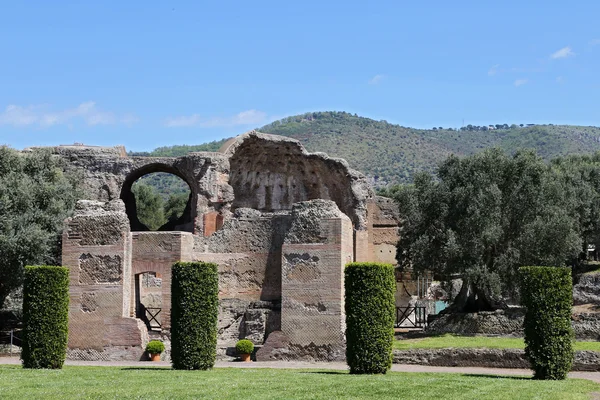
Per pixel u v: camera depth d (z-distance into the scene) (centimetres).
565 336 4516
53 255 6606
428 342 5584
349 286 4775
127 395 3662
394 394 3769
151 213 13038
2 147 7069
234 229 6272
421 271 6788
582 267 8319
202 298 4897
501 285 6350
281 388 3906
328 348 5566
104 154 7925
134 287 6072
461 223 6400
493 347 5212
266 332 5888
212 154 7738
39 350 4847
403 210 6894
